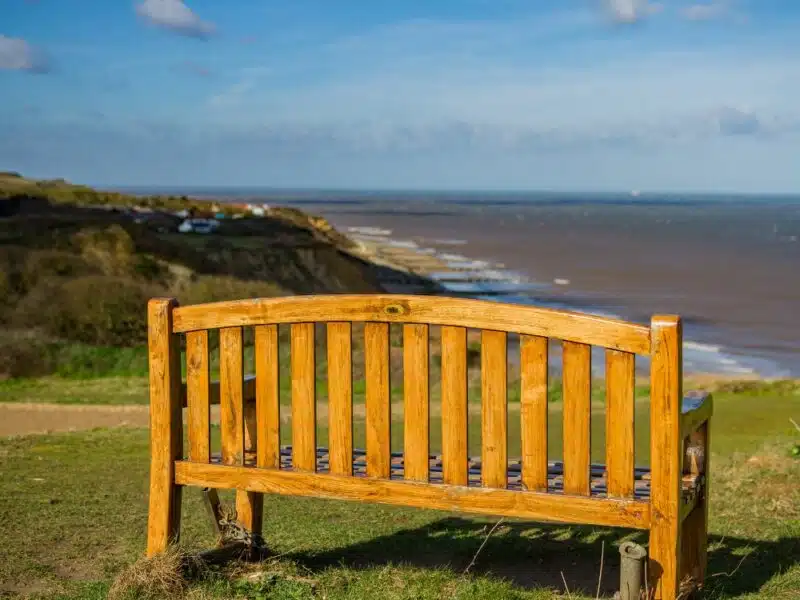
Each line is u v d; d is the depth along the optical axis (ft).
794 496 24.62
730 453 34.83
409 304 13.89
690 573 15.52
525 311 13.32
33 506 24.97
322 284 176.35
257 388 15.01
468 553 18.85
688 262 303.07
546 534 20.68
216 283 122.93
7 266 104.27
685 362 123.03
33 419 52.39
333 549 19.24
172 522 15.69
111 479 30.83
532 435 13.53
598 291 213.66
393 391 60.44
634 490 13.16
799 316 172.96
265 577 15.60
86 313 91.97
